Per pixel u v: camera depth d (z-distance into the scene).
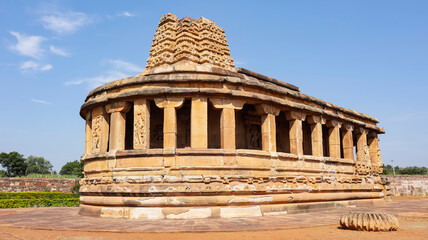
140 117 18.61
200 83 18.84
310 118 23.73
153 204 16.94
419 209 22.41
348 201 25.03
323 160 23.45
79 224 14.80
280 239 11.04
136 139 18.50
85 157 20.52
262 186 18.67
